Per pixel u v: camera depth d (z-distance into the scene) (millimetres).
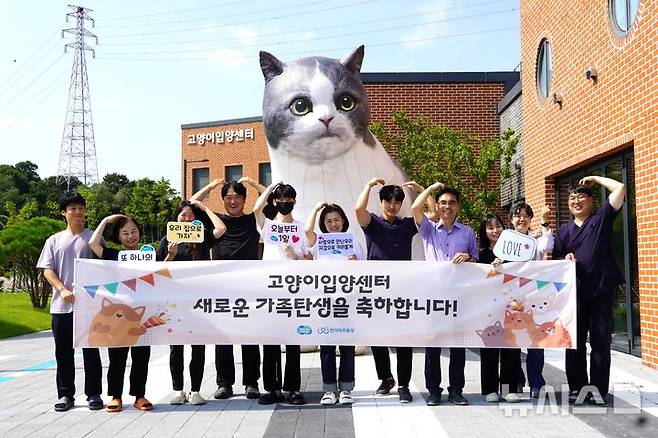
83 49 53969
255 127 25141
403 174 8703
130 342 5367
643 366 7156
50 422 4906
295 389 5488
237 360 8094
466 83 14461
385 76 14367
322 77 7789
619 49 7785
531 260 5430
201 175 26734
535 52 11297
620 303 8492
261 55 8141
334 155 7840
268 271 5480
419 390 6004
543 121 10859
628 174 8094
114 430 4645
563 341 5359
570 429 4539
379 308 5430
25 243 16109
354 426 4672
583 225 5496
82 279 5348
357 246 5703
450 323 5402
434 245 5586
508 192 14031
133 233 5586
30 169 68750
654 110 6887
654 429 4531
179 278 5469
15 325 13656
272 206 6273
